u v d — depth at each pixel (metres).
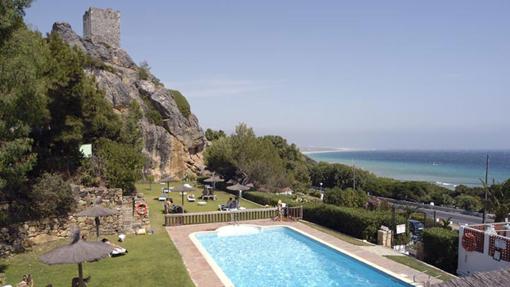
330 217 29.34
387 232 24.27
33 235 22.25
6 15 17.05
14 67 16.94
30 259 19.97
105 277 17.55
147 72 76.25
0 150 16.77
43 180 23.72
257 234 29.20
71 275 17.67
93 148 35.62
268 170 51.44
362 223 25.67
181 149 70.00
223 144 56.41
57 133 29.81
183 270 18.59
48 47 29.08
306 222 31.64
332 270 21.22
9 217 21.56
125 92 63.59
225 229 28.84
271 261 22.92
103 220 25.62
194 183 61.44
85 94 31.97
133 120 49.66
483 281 8.99
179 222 30.11
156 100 68.25
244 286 18.97
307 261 22.91
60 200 23.42
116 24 75.31
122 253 21.12
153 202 39.56
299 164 97.62
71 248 13.45
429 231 21.44
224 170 55.81
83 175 31.03
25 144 17.92
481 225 19.94
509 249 16.84
